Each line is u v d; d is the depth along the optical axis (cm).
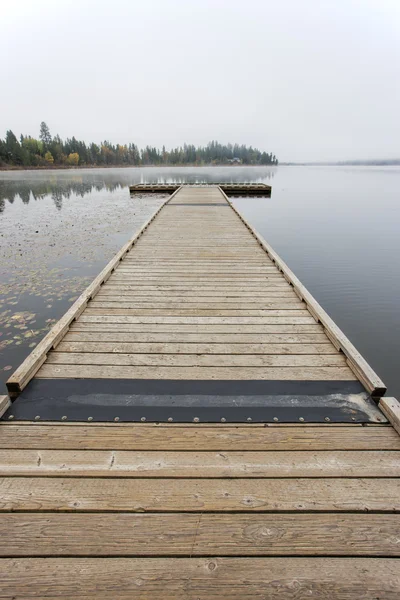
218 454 137
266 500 118
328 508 115
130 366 195
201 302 288
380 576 96
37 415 157
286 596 91
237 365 197
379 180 3158
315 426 152
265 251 450
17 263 559
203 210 808
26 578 95
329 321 240
